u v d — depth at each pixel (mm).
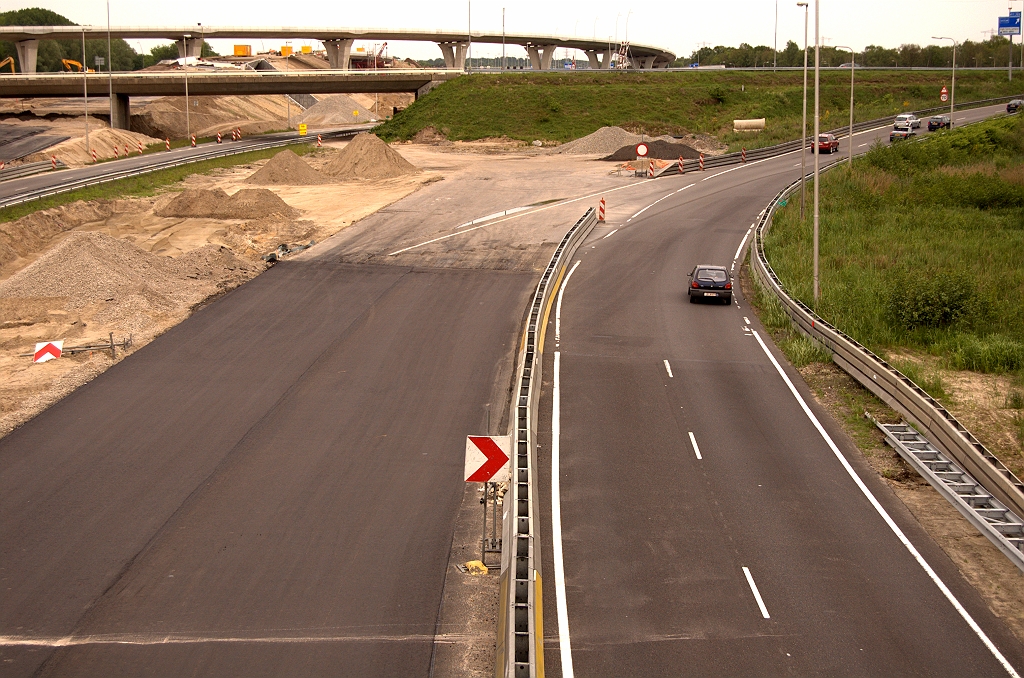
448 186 62125
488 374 26156
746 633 14016
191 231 47031
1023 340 29797
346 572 15914
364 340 29172
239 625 14359
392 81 116500
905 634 14000
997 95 117562
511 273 38469
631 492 18922
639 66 198000
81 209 51000
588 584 15414
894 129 83625
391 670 13320
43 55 171250
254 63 157625
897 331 30828
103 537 16938
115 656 13562
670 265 41062
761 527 17453
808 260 39688
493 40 156375
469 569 16047
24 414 22672
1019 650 13633
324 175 69125
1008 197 53250
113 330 29875
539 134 100438
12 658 13484
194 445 21078
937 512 18125
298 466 20047
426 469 20000
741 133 92000
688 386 25562
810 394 25219
